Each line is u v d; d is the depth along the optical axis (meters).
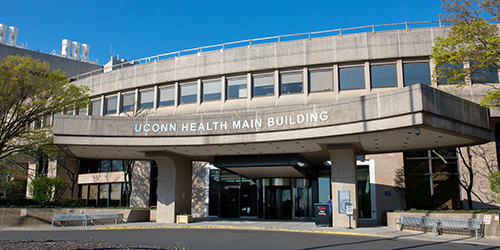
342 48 25.20
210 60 28.14
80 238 15.32
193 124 19.23
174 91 29.48
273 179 27.12
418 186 26.16
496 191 18.38
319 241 14.52
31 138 26.91
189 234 17.00
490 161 23.73
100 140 19.83
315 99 24.94
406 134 16.25
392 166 27.02
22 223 22.80
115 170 36.69
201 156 24.20
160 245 13.28
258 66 26.67
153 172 33.91
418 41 24.30
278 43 26.64
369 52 24.75
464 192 24.27
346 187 19.56
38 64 26.52
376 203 26.94
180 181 23.97
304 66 25.78
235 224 21.58
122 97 32.22
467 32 18.17
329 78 25.33
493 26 18.03
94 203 37.75
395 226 18.97
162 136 19.59
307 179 27.17
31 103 26.86
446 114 15.12
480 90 22.95
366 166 28.12
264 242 14.21
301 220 25.42
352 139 17.59
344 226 19.44
